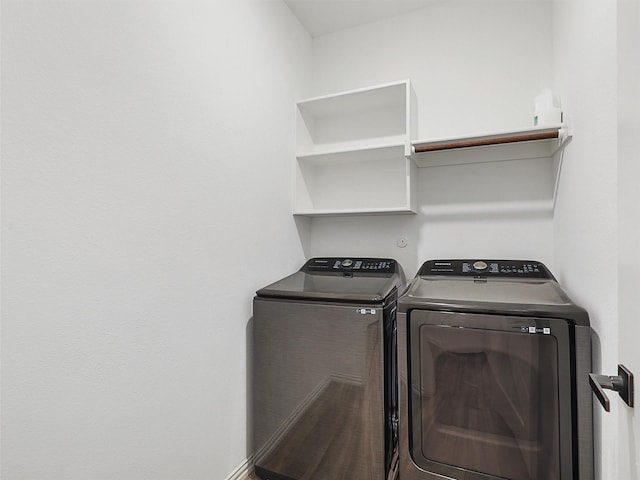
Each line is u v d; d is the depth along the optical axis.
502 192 1.98
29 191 0.85
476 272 1.79
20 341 0.84
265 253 1.87
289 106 2.15
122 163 1.09
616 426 0.93
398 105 2.23
